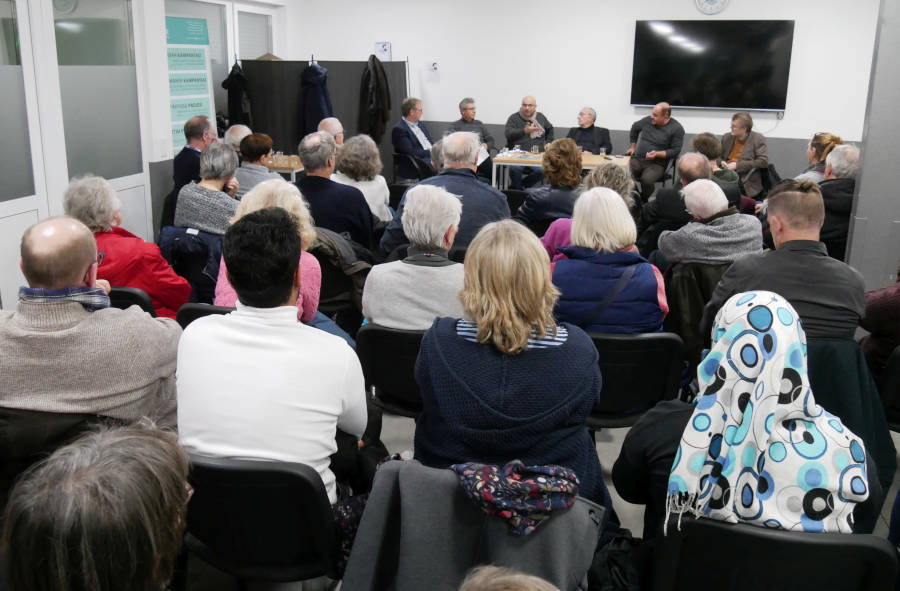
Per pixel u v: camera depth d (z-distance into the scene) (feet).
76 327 5.43
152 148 18.99
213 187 10.87
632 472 5.31
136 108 18.45
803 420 4.54
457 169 11.72
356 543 4.47
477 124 27.71
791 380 4.40
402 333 7.59
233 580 7.06
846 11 25.61
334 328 7.88
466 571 4.29
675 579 4.62
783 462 4.45
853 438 4.56
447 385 4.88
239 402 5.07
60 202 15.61
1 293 14.17
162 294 9.12
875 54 10.27
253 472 4.81
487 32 29.48
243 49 28.55
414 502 4.28
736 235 9.34
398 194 18.26
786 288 7.11
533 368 4.87
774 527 4.41
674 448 4.99
